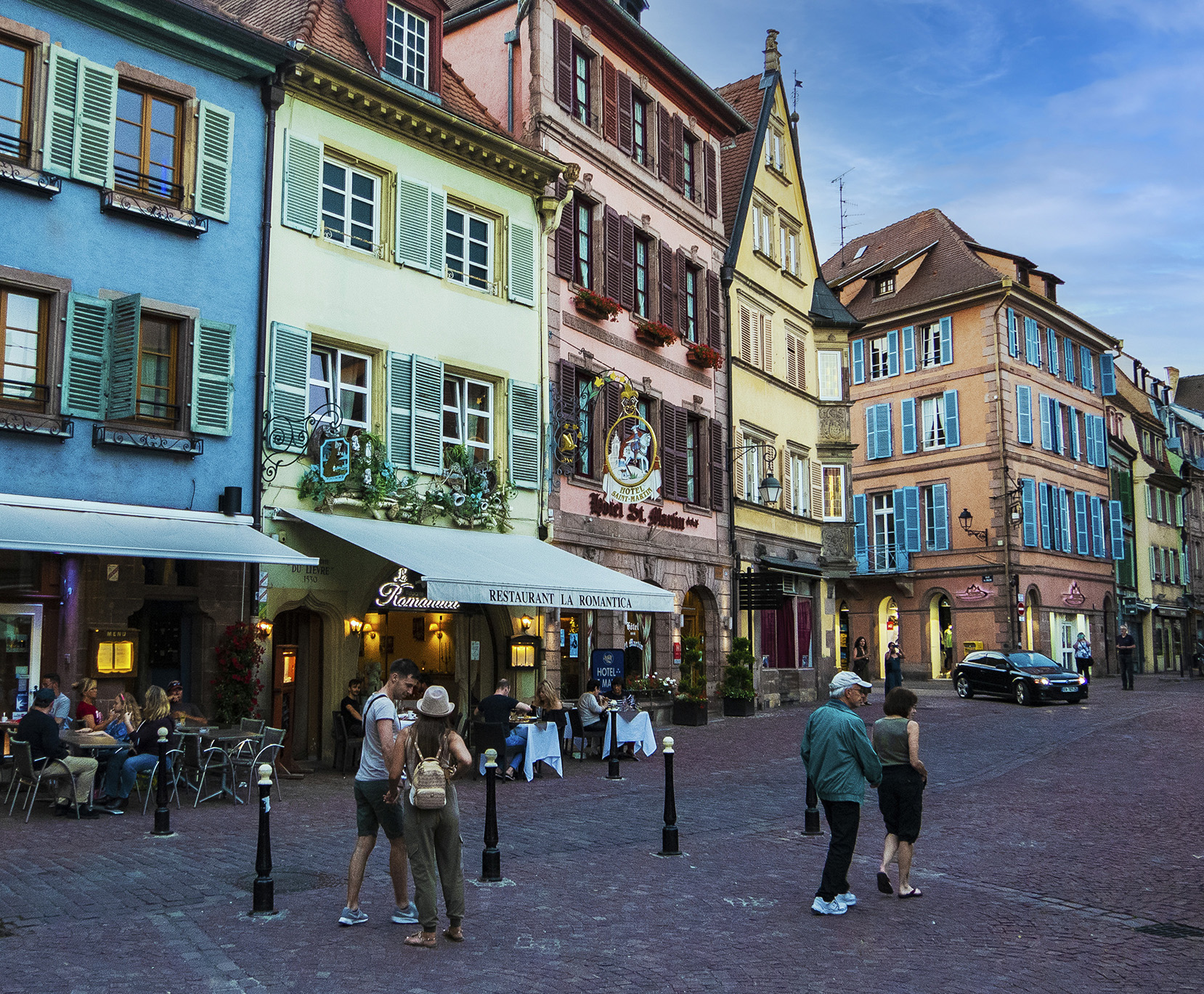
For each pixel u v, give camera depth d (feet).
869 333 153.99
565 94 73.26
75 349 44.96
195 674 48.91
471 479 61.62
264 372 51.90
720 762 55.01
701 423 87.15
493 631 65.41
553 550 63.57
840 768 26.43
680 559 81.30
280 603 52.08
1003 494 135.85
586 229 75.46
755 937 24.21
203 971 21.18
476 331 64.08
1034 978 21.65
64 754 37.09
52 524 40.75
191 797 42.06
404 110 59.67
